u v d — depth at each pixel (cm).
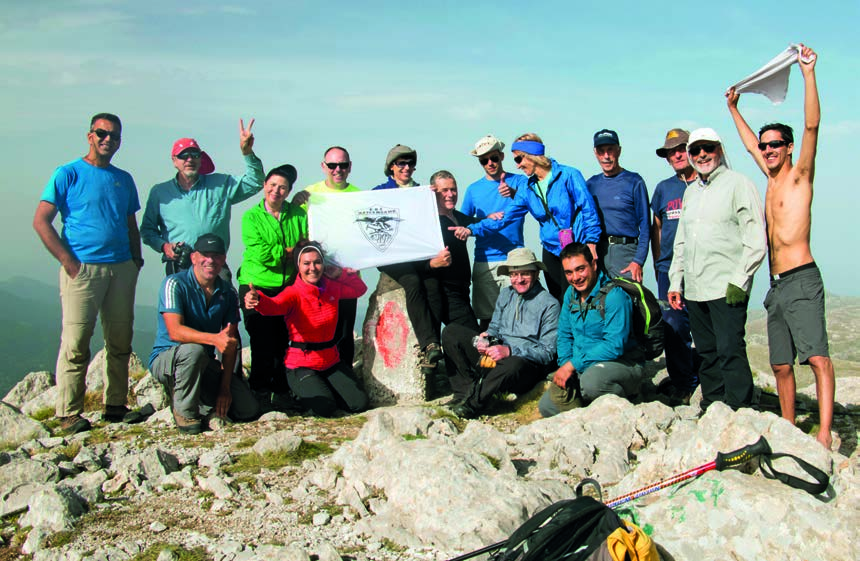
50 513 582
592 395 806
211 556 520
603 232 925
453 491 549
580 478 640
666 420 734
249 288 940
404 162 1003
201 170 955
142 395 980
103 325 889
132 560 522
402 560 506
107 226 868
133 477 653
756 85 728
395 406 949
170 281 848
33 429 845
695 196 761
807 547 460
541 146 926
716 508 488
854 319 8225
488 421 857
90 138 864
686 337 902
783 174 680
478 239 1030
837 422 791
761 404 887
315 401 894
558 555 433
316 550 508
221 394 855
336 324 927
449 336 905
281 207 947
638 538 439
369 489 605
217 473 671
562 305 861
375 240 954
